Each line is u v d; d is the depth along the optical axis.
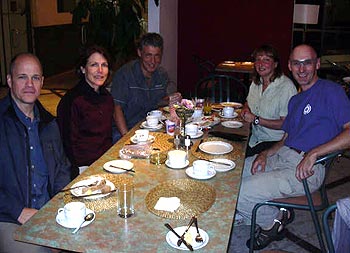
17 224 1.82
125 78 3.12
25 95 1.91
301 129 2.37
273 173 2.34
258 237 2.63
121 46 4.84
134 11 4.89
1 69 7.52
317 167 2.28
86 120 2.52
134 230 1.45
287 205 2.26
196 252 1.31
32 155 1.97
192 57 7.16
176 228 1.46
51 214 1.56
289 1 6.69
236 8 6.91
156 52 3.05
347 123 2.22
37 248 1.74
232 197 1.71
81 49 2.61
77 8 4.81
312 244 2.74
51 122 2.06
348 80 4.82
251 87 3.20
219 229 1.45
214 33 7.06
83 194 1.71
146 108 3.24
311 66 2.34
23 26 7.54
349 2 7.53
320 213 3.11
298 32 7.65
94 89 2.60
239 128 2.72
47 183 2.05
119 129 3.06
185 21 7.10
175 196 1.71
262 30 6.89
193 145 2.37
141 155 2.16
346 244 1.52
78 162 2.52
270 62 2.92
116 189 1.76
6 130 1.89
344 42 7.65
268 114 3.00
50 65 8.32
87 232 1.43
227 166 2.04
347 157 4.32
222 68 5.77
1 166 1.87
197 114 2.89
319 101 2.31
